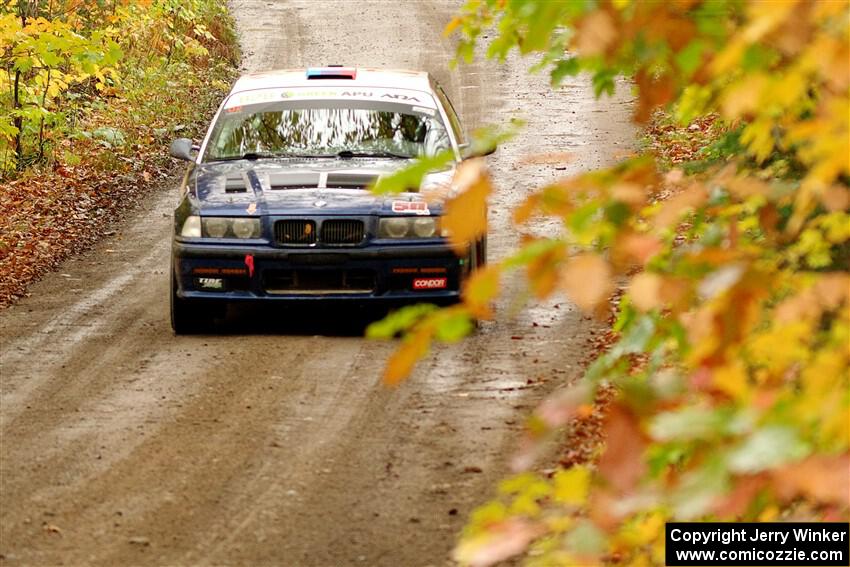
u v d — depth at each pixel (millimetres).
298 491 12828
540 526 4934
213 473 13453
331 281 19547
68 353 19234
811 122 4648
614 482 4617
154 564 10938
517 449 13945
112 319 21625
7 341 20125
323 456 13984
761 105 4633
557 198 5195
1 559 11070
